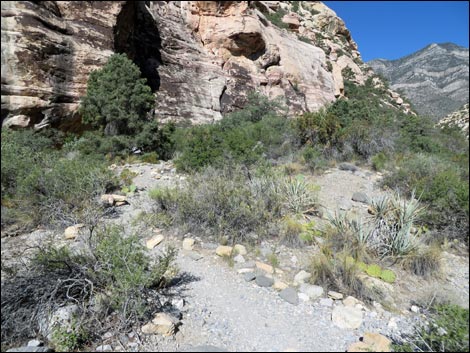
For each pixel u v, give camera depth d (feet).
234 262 12.39
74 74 35.24
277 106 63.21
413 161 22.53
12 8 29.99
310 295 10.35
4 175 16.17
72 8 37.63
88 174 18.43
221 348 7.87
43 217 14.99
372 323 9.16
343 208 18.13
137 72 33.71
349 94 106.83
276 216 16.19
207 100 62.34
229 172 21.35
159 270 9.66
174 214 15.51
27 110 29.48
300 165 25.96
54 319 7.96
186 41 67.77
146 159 28.63
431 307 9.99
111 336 8.03
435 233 14.90
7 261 10.71
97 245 10.04
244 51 76.33
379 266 12.48
